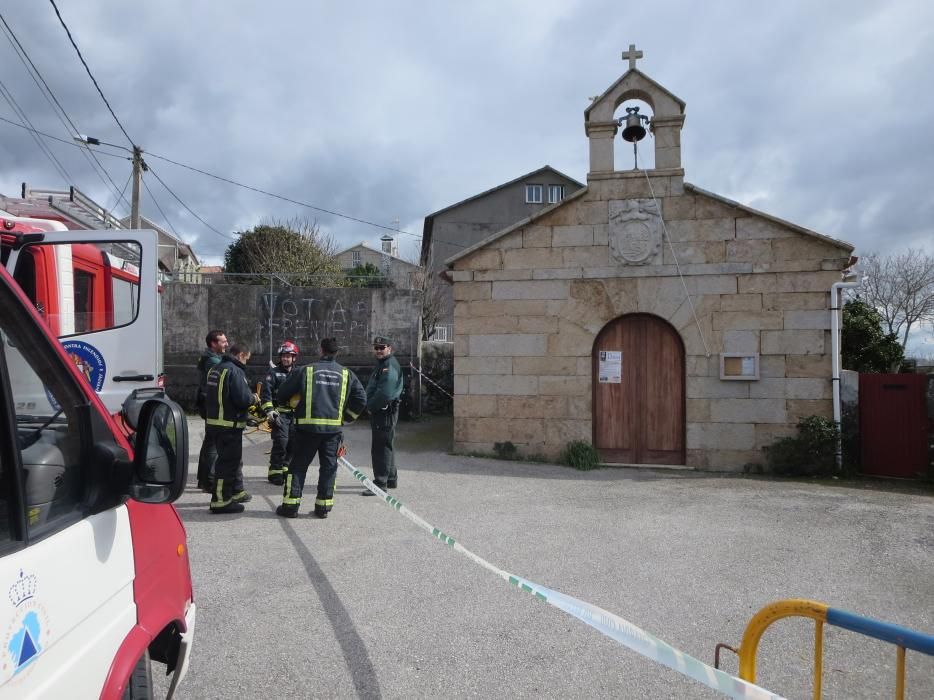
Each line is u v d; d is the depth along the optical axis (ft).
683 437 32.01
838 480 29.40
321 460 20.68
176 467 6.49
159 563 7.61
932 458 29.66
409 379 48.47
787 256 30.99
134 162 54.03
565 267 32.89
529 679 11.09
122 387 17.47
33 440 6.15
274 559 16.71
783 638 12.89
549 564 16.98
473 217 114.83
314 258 78.23
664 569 16.74
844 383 31.73
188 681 10.73
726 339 31.42
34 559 5.23
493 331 33.55
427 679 11.02
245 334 47.91
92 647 5.85
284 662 11.46
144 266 17.71
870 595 15.20
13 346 6.17
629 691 10.75
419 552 17.53
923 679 11.34
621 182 32.53
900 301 101.35
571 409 32.68
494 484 27.17
